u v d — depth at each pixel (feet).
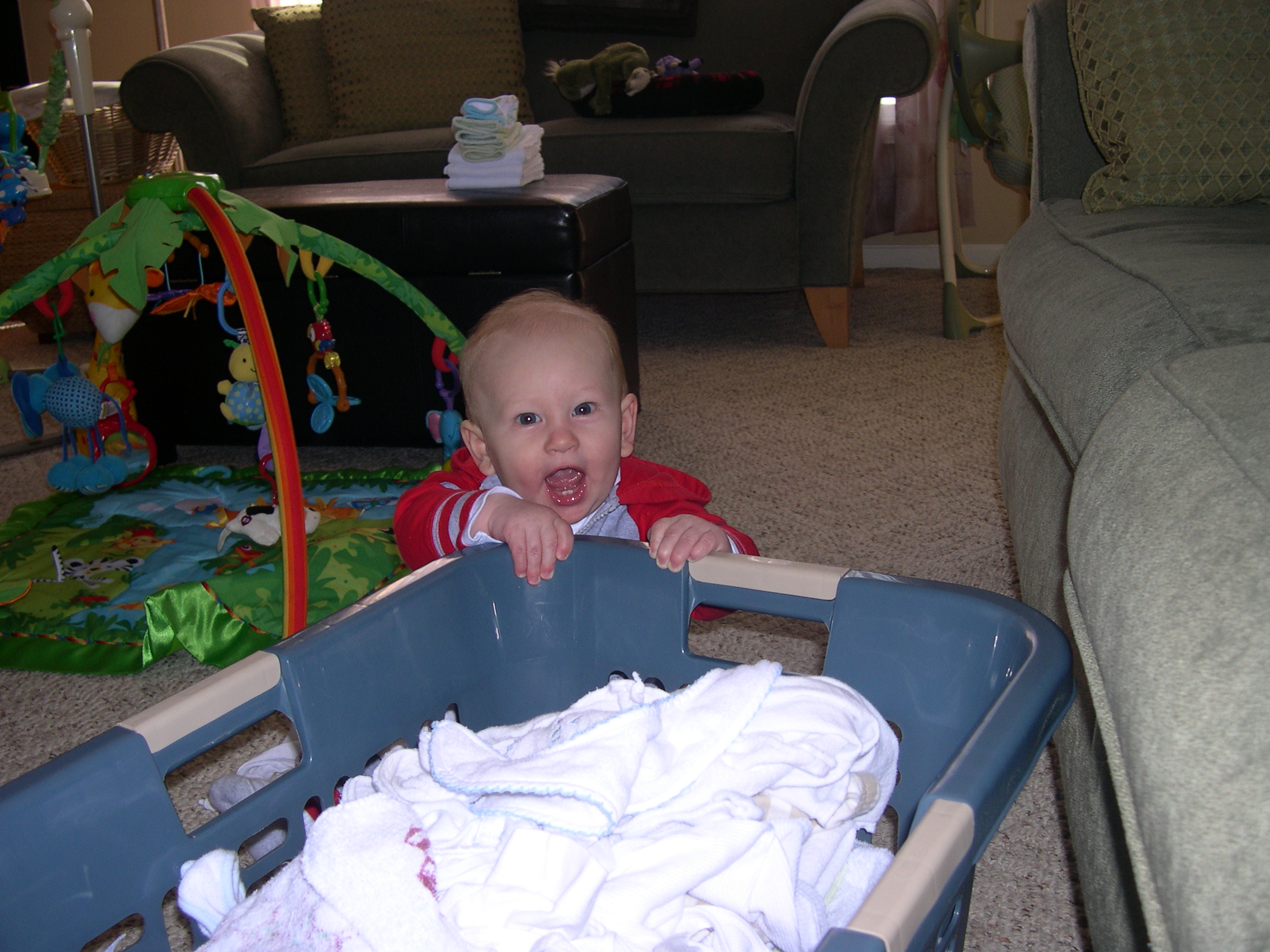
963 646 2.10
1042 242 3.63
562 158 7.90
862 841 2.57
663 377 7.60
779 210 7.84
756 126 7.80
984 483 5.42
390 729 2.27
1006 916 2.60
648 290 8.18
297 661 2.04
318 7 9.51
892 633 2.21
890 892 1.25
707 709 2.01
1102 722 1.37
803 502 5.22
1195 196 3.67
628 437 3.27
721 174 7.72
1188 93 3.66
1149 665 1.22
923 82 7.34
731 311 9.62
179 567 4.43
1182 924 1.03
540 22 9.61
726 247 7.97
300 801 2.08
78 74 5.20
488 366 2.86
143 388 6.01
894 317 9.20
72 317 9.07
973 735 1.58
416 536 2.99
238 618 3.95
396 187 5.98
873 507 5.13
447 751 2.02
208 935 1.86
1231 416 1.43
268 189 6.12
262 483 5.40
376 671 2.22
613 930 1.72
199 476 5.49
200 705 1.88
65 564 4.53
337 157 8.18
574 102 8.61
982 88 7.61
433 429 5.04
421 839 1.72
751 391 7.16
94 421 4.92
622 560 2.54
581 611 2.61
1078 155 4.32
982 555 4.58
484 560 2.53
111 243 3.81
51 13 5.11
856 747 2.00
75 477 5.11
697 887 1.85
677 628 2.49
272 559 4.29
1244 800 1.01
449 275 5.41
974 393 6.97
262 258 5.49
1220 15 3.68
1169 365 1.74
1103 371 2.20
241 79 8.79
